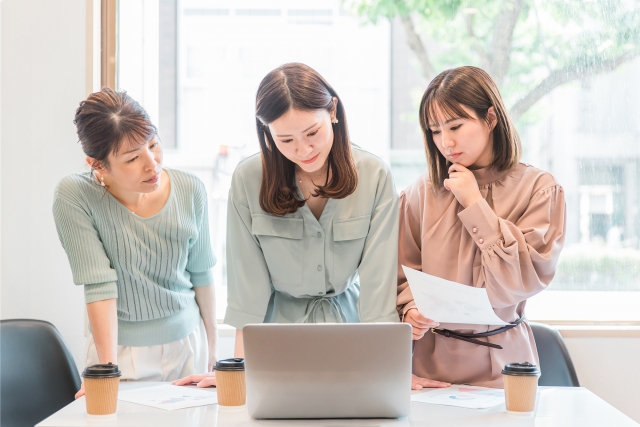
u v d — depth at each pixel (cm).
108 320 167
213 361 196
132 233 173
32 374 197
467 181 166
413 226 181
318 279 170
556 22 244
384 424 125
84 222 169
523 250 158
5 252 232
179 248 178
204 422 126
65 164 233
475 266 167
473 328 167
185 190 182
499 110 167
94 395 129
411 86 251
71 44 233
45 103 233
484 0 245
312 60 252
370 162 172
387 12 250
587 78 243
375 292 167
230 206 172
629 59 243
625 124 243
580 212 245
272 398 126
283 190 165
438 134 170
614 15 242
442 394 152
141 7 249
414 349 175
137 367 176
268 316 178
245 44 253
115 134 158
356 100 252
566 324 233
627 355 223
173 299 179
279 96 147
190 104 254
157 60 252
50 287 233
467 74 167
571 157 244
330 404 127
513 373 131
